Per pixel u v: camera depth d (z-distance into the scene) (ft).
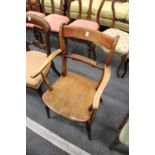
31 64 5.00
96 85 4.54
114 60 7.14
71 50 7.70
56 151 4.69
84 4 7.41
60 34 4.14
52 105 4.12
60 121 5.27
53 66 6.11
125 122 3.77
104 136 4.91
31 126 5.20
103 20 7.41
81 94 4.34
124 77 6.49
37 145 4.82
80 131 5.03
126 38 5.96
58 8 7.82
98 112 5.44
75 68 6.86
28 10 8.03
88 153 4.61
